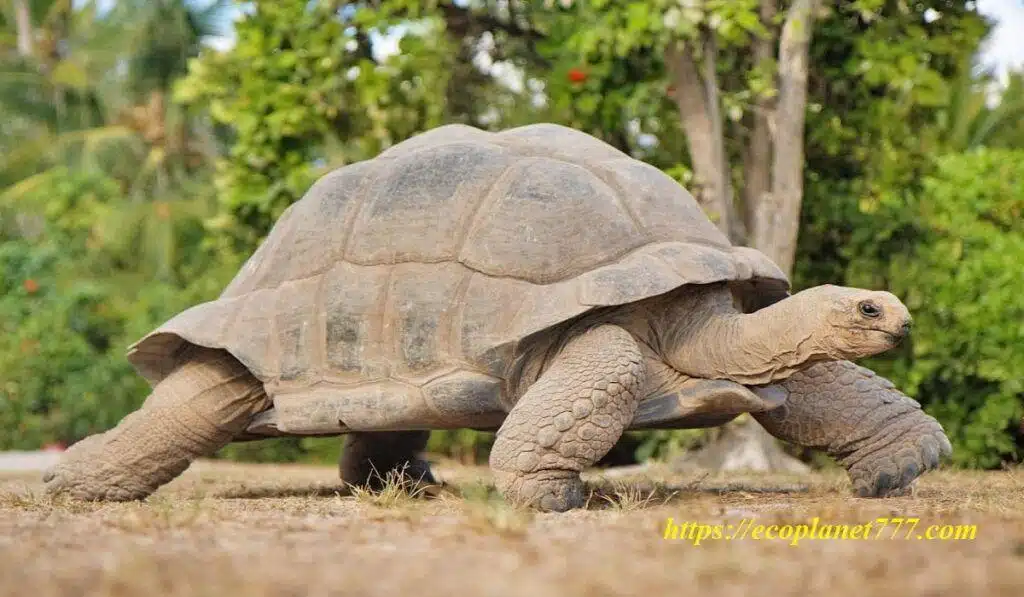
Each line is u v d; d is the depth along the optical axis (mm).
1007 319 9273
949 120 17016
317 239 5258
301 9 9500
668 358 4883
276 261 5402
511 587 2381
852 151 9602
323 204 5375
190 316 5430
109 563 2738
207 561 2795
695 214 5090
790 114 8469
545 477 4387
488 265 4746
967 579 2438
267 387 5141
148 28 25125
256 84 9703
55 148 24766
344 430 5000
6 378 15211
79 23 27328
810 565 2674
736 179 10047
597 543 3129
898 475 4996
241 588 2391
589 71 8430
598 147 5312
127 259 21703
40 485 7316
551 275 4676
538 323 4516
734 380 4809
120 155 24625
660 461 9820
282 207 9836
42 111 25781
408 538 3332
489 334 4629
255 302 5316
